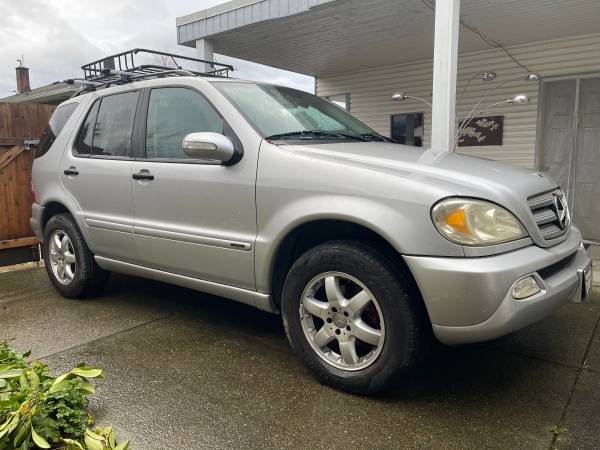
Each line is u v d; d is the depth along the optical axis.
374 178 2.54
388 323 2.51
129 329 3.70
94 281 4.31
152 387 2.81
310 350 2.84
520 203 2.49
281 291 3.10
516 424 2.44
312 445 2.28
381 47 7.59
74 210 4.12
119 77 4.20
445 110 4.71
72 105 4.44
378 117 9.33
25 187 6.03
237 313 4.05
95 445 2.09
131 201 3.66
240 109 3.16
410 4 5.61
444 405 2.62
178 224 3.38
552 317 3.87
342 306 2.67
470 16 6.02
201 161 3.25
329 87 10.00
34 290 4.81
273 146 2.94
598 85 6.97
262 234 2.93
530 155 7.63
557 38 7.14
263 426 2.43
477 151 8.14
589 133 7.13
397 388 2.79
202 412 2.55
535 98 7.47
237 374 2.97
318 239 2.98
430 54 8.09
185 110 3.43
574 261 2.78
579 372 2.98
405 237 2.41
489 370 3.02
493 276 2.26
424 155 2.98
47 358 3.21
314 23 6.29
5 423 2.08
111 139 3.90
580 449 2.23
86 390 2.41
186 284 3.50
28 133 6.20
